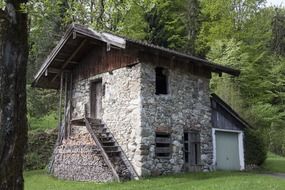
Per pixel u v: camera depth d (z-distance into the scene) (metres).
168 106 16.66
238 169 20.27
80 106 18.75
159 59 16.58
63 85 19.88
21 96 5.55
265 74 36.62
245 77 34.12
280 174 18.55
